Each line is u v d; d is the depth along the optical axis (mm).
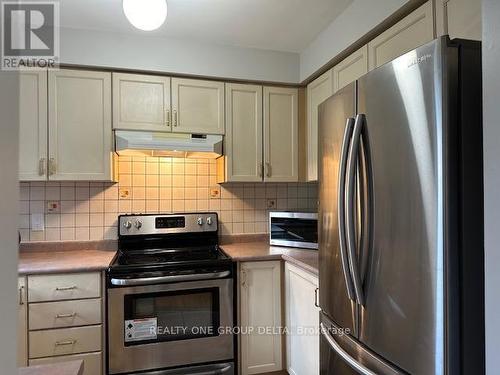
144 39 2275
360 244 1173
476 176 911
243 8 1955
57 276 1903
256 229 2826
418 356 942
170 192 2641
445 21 1353
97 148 2221
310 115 2570
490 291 755
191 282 2086
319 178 1560
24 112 2111
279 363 2244
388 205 1062
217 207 2742
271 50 2529
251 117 2531
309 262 1942
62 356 1898
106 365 1961
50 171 2141
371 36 1830
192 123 2391
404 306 994
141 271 2000
